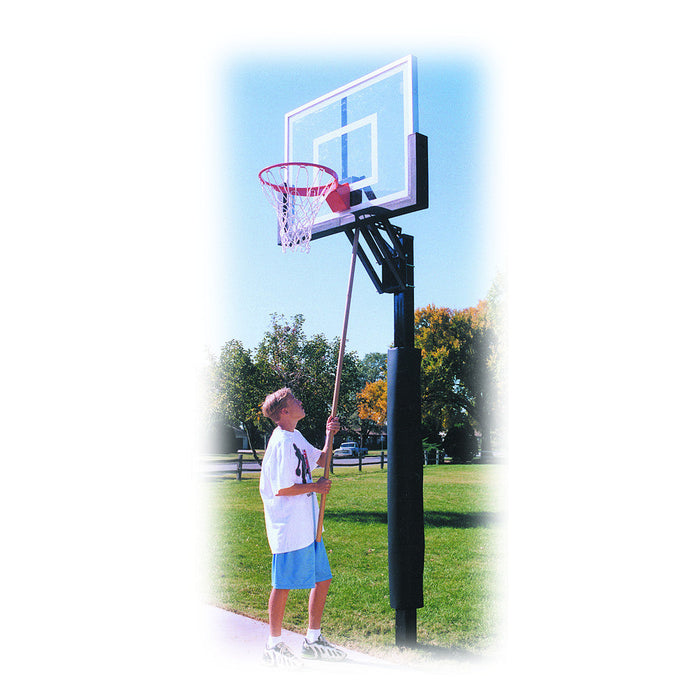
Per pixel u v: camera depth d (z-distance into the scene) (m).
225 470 22.84
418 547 4.35
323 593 4.15
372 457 35.38
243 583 6.18
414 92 4.78
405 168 4.68
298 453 4.06
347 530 9.16
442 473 19.62
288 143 5.63
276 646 4.00
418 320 30.75
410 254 4.64
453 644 4.49
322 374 20.86
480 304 29.00
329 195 4.93
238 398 19.95
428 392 29.17
